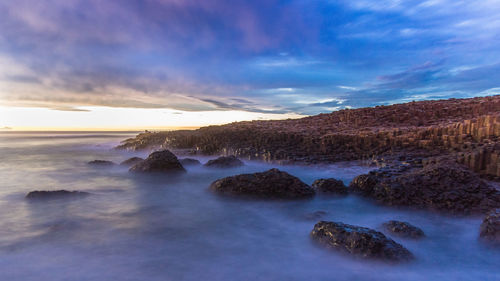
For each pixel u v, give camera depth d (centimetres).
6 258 523
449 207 749
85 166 1662
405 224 630
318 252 555
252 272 480
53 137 5859
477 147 1182
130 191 1062
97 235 639
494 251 541
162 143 2753
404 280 454
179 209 841
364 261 495
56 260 517
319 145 1844
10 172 1507
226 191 936
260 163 1709
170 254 547
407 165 1168
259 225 711
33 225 696
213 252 559
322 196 921
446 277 464
